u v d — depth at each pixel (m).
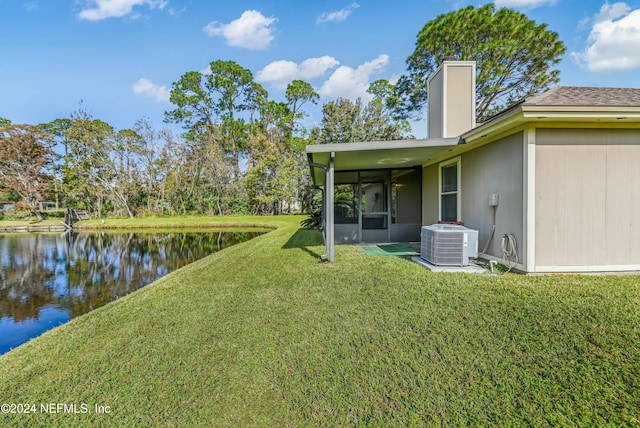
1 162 25.77
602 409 1.78
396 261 5.66
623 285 3.73
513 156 4.60
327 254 6.06
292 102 32.03
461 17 15.05
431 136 7.57
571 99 4.36
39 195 26.91
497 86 15.77
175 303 4.00
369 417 1.81
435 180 7.54
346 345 2.61
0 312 5.39
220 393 2.09
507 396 1.91
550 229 4.32
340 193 8.88
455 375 2.13
